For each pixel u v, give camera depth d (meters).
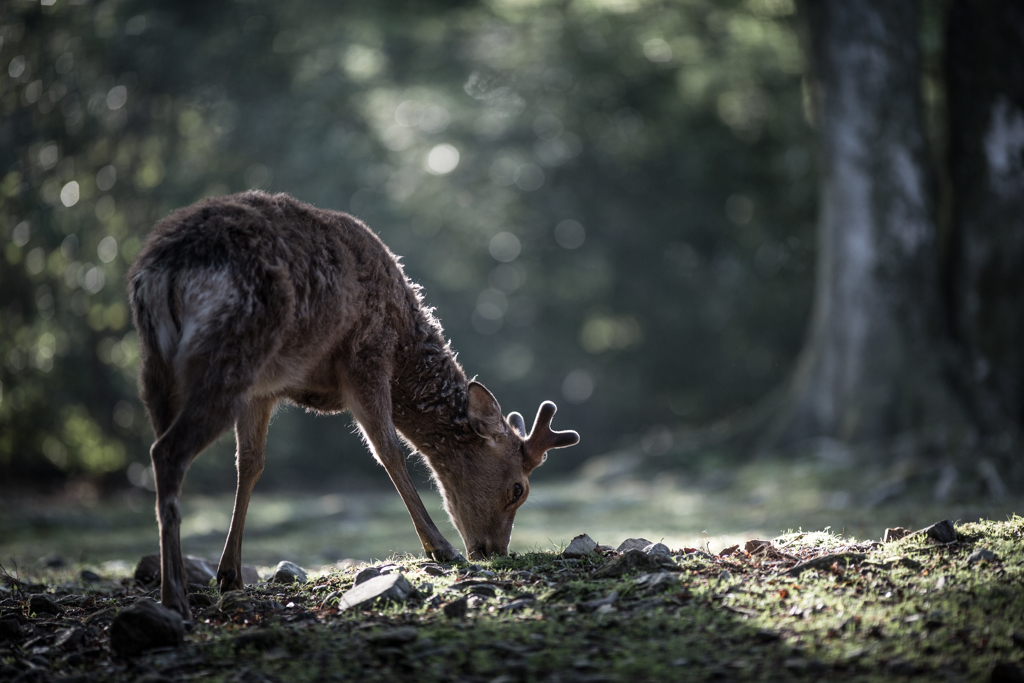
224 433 5.34
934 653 4.17
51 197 19.84
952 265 16.53
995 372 15.79
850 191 16.91
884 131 16.77
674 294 34.00
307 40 25.31
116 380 20.97
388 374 6.59
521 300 36.78
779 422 18.19
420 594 5.40
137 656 4.75
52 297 19.81
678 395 35.78
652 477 18.66
